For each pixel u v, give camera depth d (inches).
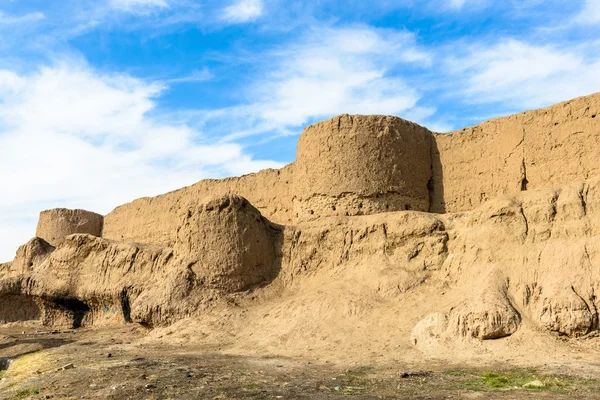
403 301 680.4
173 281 832.3
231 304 801.6
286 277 848.3
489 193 822.5
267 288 836.6
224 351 651.5
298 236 863.7
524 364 498.6
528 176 783.7
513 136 807.1
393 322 642.8
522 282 612.7
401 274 721.0
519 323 567.2
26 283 1182.3
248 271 834.8
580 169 730.8
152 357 611.5
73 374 534.9
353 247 800.9
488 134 840.9
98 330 989.2
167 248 1013.8
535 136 784.3
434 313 609.6
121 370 531.2
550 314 560.1
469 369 492.4
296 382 464.8
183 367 540.4
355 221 822.5
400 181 855.7
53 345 850.1
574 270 581.6
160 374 506.0
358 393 420.2
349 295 709.9
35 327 1157.7
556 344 538.9
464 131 874.8
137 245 1072.2
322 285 776.9
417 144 887.1
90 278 1090.7
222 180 1206.3
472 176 850.8
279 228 893.2
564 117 758.5
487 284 620.1
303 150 914.1
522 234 653.9
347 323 665.0
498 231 672.4
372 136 863.7
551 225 637.9
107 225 1556.3
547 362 498.6
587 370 461.4
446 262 708.7
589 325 540.4
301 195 910.4
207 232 845.2
